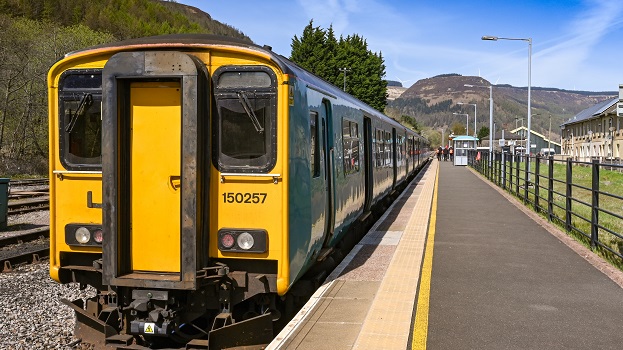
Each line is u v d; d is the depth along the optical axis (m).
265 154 5.77
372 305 6.41
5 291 8.30
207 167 5.73
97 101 6.00
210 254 5.82
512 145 41.19
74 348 6.06
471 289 7.63
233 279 5.82
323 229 7.55
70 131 6.08
